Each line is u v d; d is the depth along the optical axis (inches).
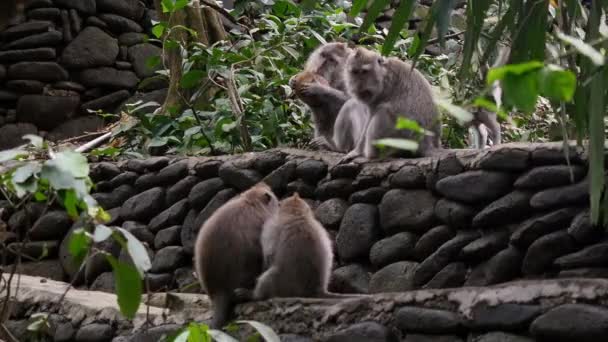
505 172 360.2
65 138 729.0
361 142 428.5
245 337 333.1
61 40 737.0
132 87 749.3
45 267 524.7
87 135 637.3
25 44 732.7
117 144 589.3
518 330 274.5
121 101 743.7
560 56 163.0
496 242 354.0
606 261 323.0
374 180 409.7
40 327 319.0
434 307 292.2
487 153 364.5
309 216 348.8
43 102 727.1
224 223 351.9
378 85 430.9
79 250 228.4
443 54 703.1
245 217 356.5
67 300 398.6
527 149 353.1
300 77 497.4
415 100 430.0
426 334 292.2
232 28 750.5
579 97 286.2
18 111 729.0
